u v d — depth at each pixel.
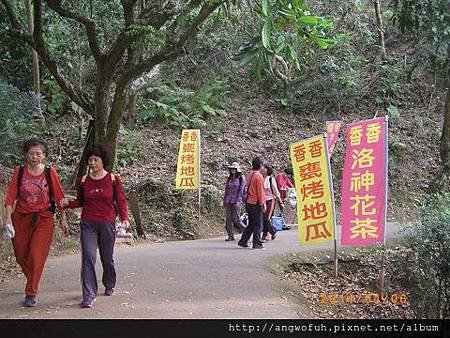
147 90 19.25
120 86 11.22
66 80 11.91
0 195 9.79
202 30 20.47
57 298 6.56
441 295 7.73
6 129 11.85
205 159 17.59
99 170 6.33
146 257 9.74
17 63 15.98
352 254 10.45
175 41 10.61
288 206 15.78
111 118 11.55
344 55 22.19
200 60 21.44
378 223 7.90
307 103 21.33
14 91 12.62
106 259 6.55
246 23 16.64
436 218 8.11
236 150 18.58
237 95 21.92
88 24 10.65
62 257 9.94
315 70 20.81
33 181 6.20
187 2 11.24
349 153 8.29
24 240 6.25
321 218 8.59
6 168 12.54
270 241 12.19
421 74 22.59
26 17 15.16
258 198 10.90
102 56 11.09
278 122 20.59
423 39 15.07
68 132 17.36
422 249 8.09
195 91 20.66
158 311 6.08
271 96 21.98
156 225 13.49
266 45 5.00
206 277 8.02
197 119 19.48
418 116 21.06
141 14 10.70
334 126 14.77
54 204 6.34
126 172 16.20
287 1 5.23
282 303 6.89
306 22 5.32
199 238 13.57
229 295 7.02
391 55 23.09
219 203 14.84
